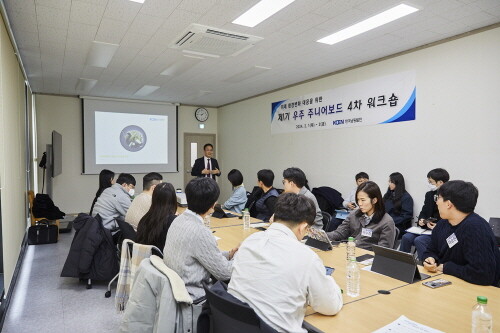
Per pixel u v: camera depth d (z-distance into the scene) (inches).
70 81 231.8
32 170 246.2
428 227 140.3
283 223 56.2
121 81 232.7
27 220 203.0
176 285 59.9
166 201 91.9
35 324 101.0
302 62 186.4
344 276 72.0
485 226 68.7
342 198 201.5
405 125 167.9
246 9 119.2
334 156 209.6
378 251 74.8
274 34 143.5
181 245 67.8
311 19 128.5
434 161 155.8
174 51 165.9
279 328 46.6
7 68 120.5
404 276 68.2
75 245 124.7
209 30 137.9
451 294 61.4
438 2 115.0
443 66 151.0
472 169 141.8
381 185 181.0
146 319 61.5
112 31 139.9
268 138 269.6
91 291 125.7
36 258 166.4
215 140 347.9
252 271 50.9
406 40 152.4
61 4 115.3
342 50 165.8
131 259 89.7
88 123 285.1
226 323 48.1
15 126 142.6
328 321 51.5
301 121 234.8
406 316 52.9
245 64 190.2
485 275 65.1
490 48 134.7
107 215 138.9
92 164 287.3
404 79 167.0
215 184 73.1
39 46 157.5
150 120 311.3
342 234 105.0
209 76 218.5
